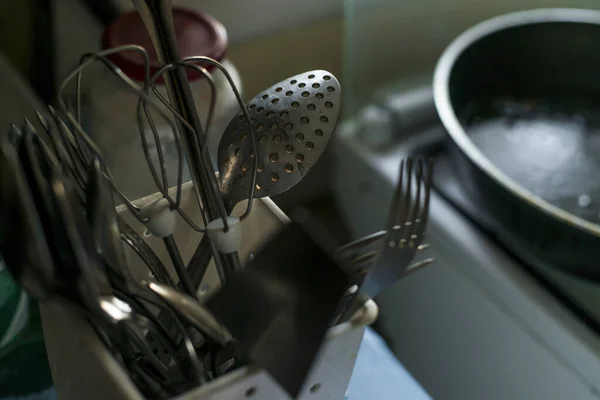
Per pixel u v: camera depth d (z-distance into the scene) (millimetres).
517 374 616
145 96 231
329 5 811
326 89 295
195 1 676
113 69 240
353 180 809
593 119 726
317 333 206
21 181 205
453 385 728
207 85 428
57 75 584
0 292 388
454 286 651
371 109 815
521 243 582
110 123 426
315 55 843
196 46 450
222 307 214
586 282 578
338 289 199
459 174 632
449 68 677
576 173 654
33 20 531
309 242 198
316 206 890
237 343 236
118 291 236
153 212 265
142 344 250
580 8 838
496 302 604
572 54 738
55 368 301
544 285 578
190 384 246
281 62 814
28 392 389
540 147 690
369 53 807
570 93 757
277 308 210
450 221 640
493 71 746
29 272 208
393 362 465
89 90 445
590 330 542
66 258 212
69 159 269
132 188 432
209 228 256
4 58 490
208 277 337
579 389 549
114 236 224
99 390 237
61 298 217
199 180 275
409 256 259
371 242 261
